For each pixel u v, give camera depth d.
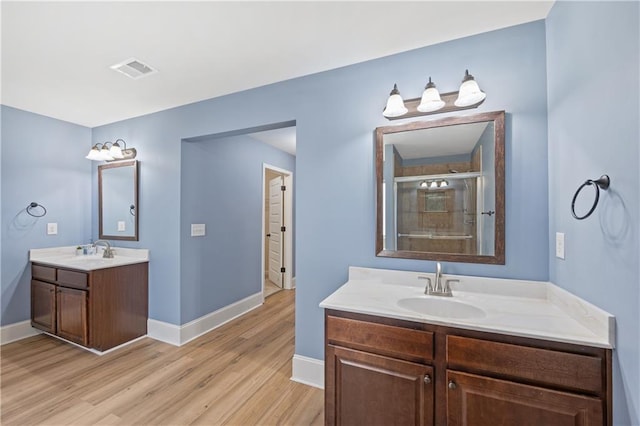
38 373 2.19
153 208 2.90
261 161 4.06
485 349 1.18
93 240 3.38
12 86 2.35
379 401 1.36
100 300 2.52
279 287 4.85
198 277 2.96
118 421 1.69
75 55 1.90
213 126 2.57
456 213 1.74
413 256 1.83
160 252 2.85
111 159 3.04
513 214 1.60
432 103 1.60
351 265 2.00
